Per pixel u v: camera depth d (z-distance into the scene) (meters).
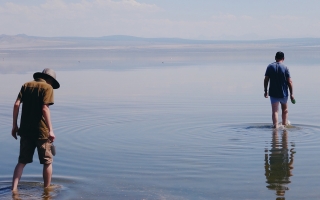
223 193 5.61
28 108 6.15
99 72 27.80
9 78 23.09
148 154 7.67
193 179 6.22
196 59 46.69
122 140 8.82
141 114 11.96
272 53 66.50
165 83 20.22
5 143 8.67
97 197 5.55
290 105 13.18
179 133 9.48
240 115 11.64
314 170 6.57
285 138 8.85
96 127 10.20
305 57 45.47
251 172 6.51
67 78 23.44
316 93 15.69
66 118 11.41
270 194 5.54
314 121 10.65
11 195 5.65
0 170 6.82
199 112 12.20
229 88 17.86
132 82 20.88
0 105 13.88
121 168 6.82
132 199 5.46
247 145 8.27
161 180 6.20
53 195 5.64
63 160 7.32
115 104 13.88
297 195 5.48
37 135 6.08
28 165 7.08
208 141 8.66
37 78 6.41
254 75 23.66
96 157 7.48
